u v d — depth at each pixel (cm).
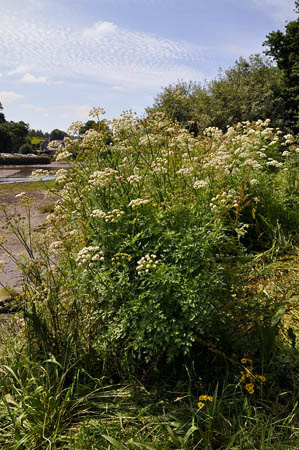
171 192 344
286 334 271
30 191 1330
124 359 250
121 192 333
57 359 258
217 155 424
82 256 243
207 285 241
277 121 1400
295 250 419
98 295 265
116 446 184
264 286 288
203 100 1565
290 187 505
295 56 1906
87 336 264
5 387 235
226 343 249
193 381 242
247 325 254
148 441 202
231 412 217
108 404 232
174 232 261
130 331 244
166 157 400
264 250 429
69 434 212
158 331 229
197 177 387
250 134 609
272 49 2084
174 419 214
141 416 219
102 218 304
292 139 547
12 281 437
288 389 231
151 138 427
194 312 225
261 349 243
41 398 227
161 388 241
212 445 198
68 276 277
